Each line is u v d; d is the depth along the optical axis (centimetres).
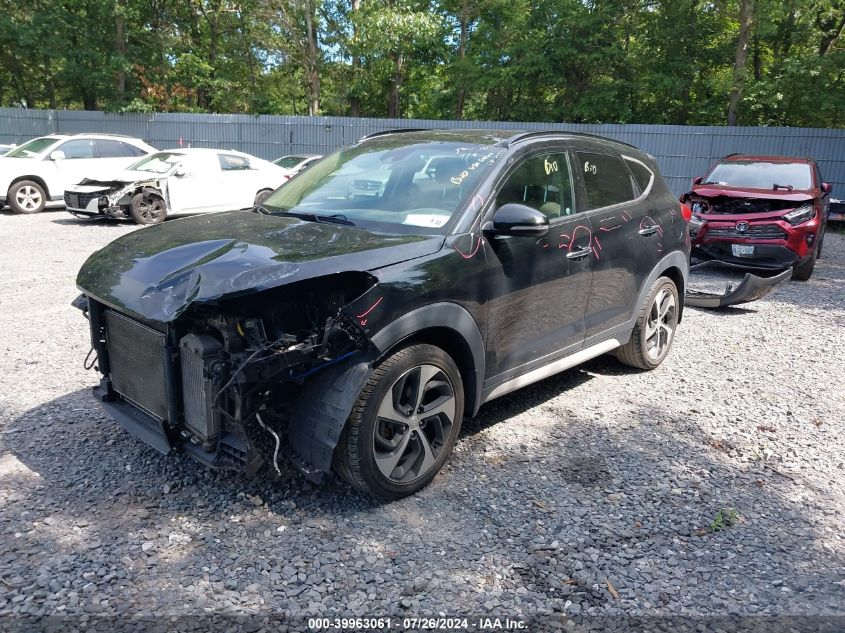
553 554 296
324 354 295
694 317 750
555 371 430
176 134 2555
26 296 713
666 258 524
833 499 353
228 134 2534
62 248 1009
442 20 2733
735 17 2353
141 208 1299
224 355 289
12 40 2523
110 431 398
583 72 2602
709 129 2150
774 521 330
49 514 312
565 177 437
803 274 977
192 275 282
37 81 3186
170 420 311
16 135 2470
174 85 3078
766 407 479
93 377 487
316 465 306
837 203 1517
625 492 353
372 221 372
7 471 349
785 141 2098
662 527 321
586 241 435
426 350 328
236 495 332
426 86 3197
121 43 2670
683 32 2498
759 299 770
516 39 2694
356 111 3053
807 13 2375
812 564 296
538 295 396
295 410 310
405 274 316
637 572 286
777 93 2277
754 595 274
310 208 404
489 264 359
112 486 338
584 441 412
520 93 2769
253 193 1501
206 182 1405
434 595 267
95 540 293
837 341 659
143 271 305
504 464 378
